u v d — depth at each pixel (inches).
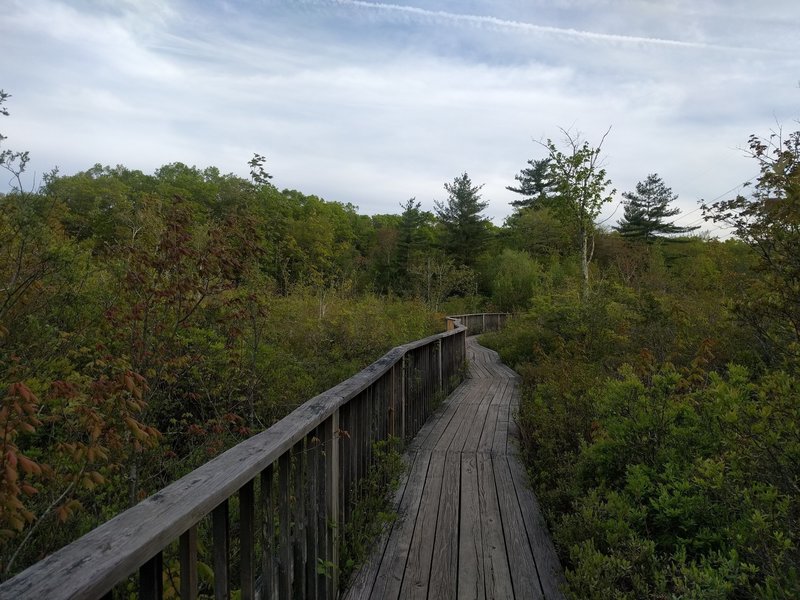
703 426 130.8
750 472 100.3
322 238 1729.8
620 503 112.4
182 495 50.1
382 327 416.8
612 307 372.5
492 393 346.6
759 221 136.5
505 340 617.9
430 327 607.5
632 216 1782.7
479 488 166.9
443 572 114.7
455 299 1195.9
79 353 185.0
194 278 183.2
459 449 209.9
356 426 129.8
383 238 2124.8
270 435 73.9
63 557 36.8
